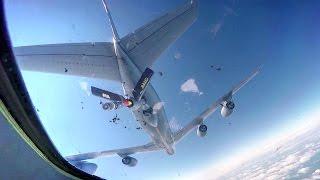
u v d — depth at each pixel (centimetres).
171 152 2675
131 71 2245
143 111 2211
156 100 2334
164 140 2478
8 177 575
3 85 355
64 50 2173
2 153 591
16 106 385
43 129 441
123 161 2491
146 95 2209
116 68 2270
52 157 498
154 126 2294
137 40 2356
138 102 2000
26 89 377
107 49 2312
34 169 588
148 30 2377
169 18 2398
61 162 523
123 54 2258
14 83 358
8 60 332
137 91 1934
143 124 2355
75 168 554
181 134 2592
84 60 2205
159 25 2383
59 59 2122
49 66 2058
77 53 2217
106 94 1903
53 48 2144
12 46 327
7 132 600
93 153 2462
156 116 2292
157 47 2333
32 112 404
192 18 2372
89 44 2281
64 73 2092
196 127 2539
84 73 2177
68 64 2141
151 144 2558
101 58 2259
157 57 2319
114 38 2305
